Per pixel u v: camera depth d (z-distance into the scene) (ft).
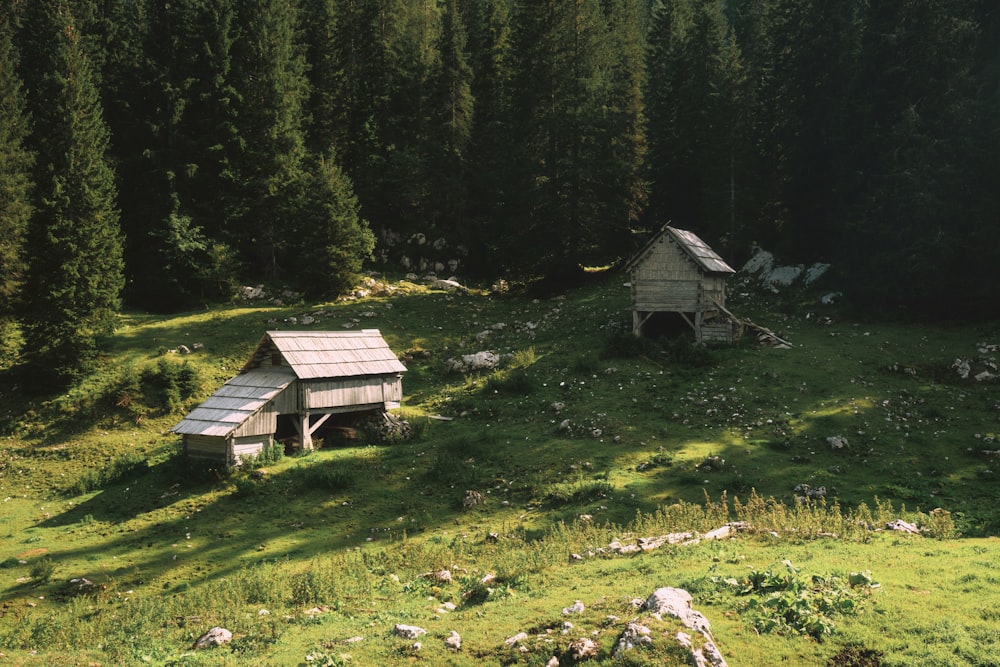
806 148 172.14
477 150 228.02
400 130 227.81
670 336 151.64
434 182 223.10
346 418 124.77
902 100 151.64
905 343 132.98
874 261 146.30
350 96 232.32
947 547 50.16
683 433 105.50
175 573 73.36
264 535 82.43
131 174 182.60
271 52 198.08
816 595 37.17
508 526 78.84
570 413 116.88
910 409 108.88
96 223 144.36
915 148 146.10
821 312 153.58
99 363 139.33
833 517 62.95
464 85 222.89
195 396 133.49
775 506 66.49
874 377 120.16
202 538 82.69
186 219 173.47
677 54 210.79
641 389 123.03
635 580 45.68
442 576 57.31
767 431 103.40
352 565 65.82
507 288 203.72
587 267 215.72
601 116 192.34
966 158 141.08
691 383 123.54
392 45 242.99
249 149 191.21
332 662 35.70
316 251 184.24
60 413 124.77
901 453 94.79
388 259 217.36
